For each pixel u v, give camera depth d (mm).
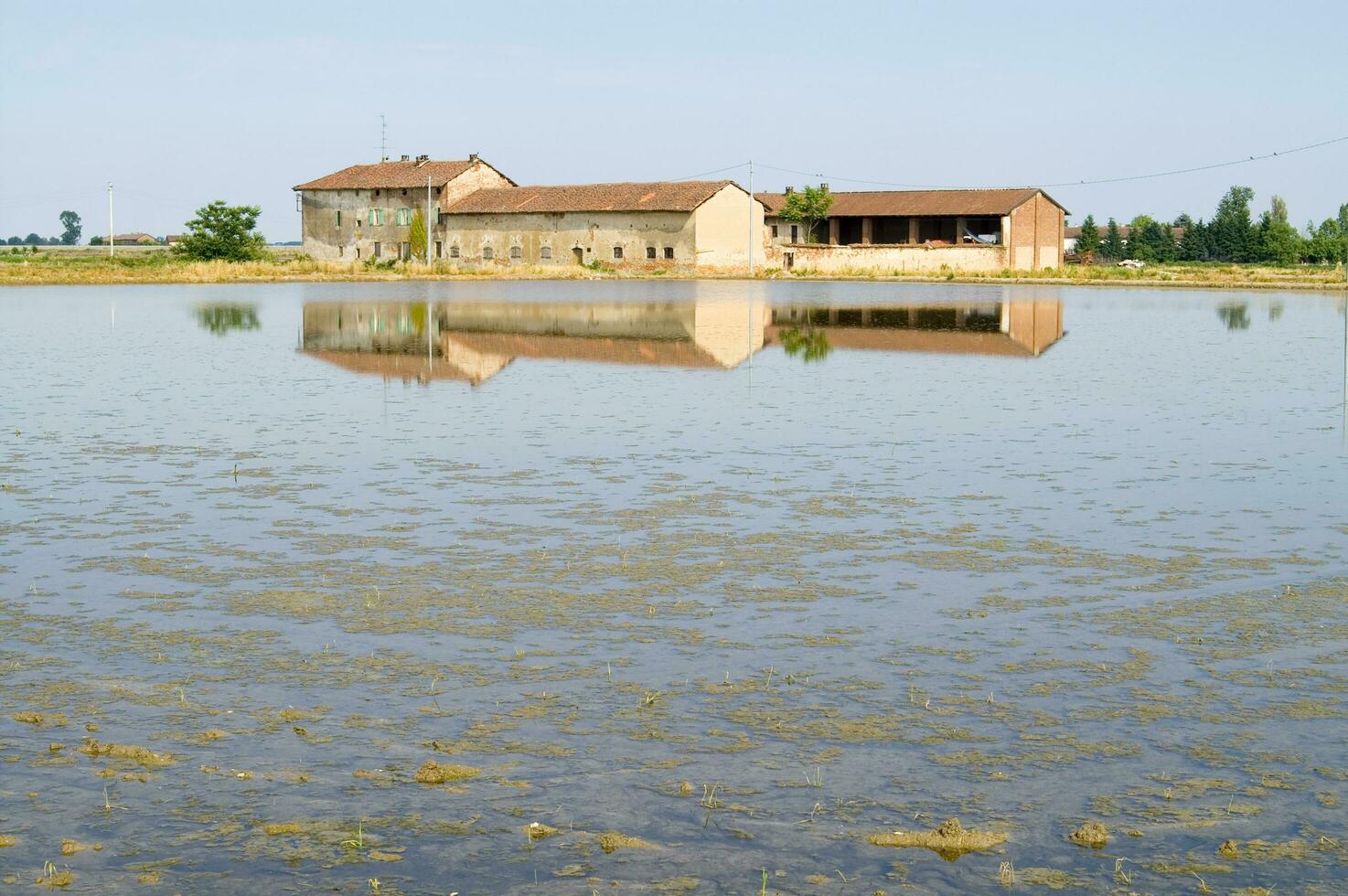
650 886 8117
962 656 11773
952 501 17781
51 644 12117
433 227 117250
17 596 13531
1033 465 20297
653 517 16906
